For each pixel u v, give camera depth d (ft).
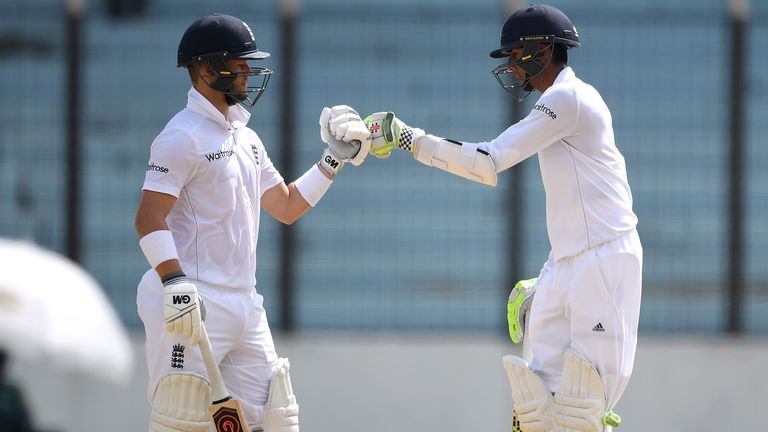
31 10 95.55
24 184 95.61
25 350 58.23
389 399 95.35
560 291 55.47
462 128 96.99
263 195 59.41
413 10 96.89
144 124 96.63
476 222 97.25
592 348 54.54
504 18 97.19
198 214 53.57
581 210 54.95
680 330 98.43
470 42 97.14
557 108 54.80
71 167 95.71
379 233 97.19
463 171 56.34
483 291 97.19
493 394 95.50
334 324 96.84
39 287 59.47
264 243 96.22
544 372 56.24
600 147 55.31
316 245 97.04
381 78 96.63
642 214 98.48
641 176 98.37
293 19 95.61
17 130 95.50
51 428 89.56
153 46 96.84
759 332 98.27
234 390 55.11
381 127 58.18
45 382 91.40
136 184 96.53
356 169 97.25
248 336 55.01
